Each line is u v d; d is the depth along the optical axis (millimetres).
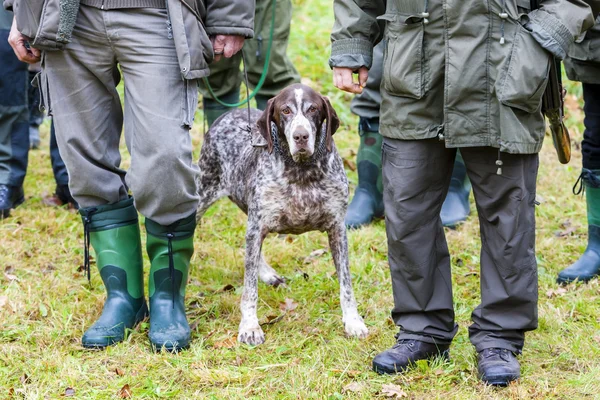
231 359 3572
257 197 3861
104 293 4324
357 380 3340
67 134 3568
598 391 3184
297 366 3434
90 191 3697
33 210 5637
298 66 8336
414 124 3133
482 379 3256
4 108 5477
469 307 4113
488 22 2906
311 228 3941
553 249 4941
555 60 3031
